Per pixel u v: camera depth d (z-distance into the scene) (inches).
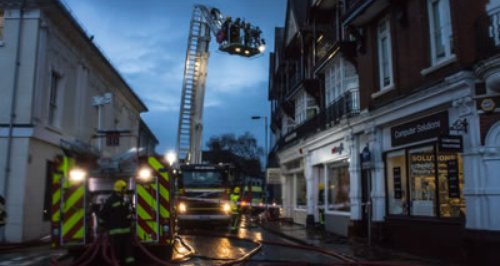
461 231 413.4
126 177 424.8
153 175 406.6
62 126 743.1
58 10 672.4
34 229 643.5
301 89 979.9
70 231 382.9
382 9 557.9
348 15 601.9
